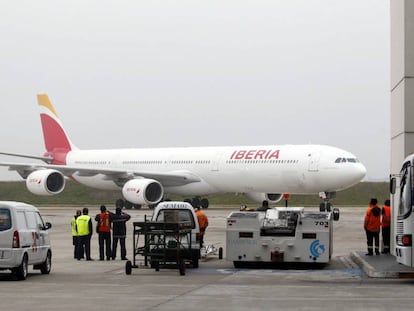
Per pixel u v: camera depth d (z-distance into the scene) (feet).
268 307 51.83
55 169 204.54
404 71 89.61
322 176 175.52
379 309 50.67
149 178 203.72
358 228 156.56
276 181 183.93
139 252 85.25
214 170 196.95
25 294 59.82
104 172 203.62
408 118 89.35
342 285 67.10
